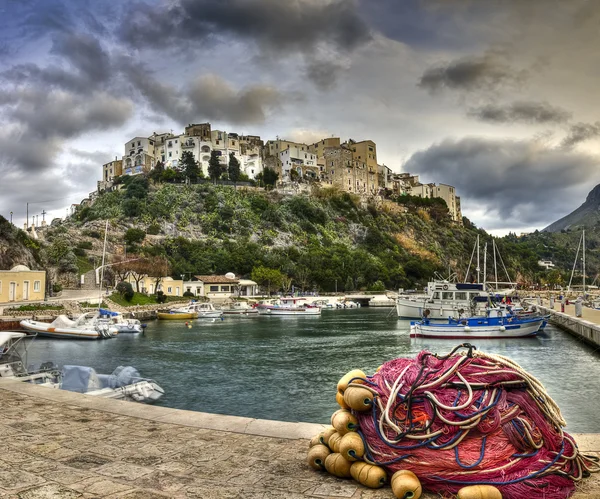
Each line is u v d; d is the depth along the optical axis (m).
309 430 6.79
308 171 179.00
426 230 178.88
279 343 38.88
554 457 4.59
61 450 5.97
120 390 16.59
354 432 4.93
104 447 6.09
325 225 154.50
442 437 4.54
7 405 8.44
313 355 32.22
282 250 127.69
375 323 58.69
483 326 40.78
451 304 53.50
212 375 25.22
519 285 162.00
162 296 79.81
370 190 192.38
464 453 4.45
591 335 34.12
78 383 15.83
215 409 18.56
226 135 170.88
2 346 19.47
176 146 162.00
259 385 22.77
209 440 6.38
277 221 142.50
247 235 132.25
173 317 66.88
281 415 17.81
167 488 4.71
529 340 40.09
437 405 4.58
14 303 53.00
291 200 155.38
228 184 156.75
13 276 54.66
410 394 4.69
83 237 108.75
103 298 65.19
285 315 74.00
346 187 181.75
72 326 42.88
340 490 4.64
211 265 110.62
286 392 21.36
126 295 71.50
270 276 102.88
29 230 104.19
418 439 4.55
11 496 4.48
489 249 180.75
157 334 46.88
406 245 162.75
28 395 9.20
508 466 4.38
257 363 29.06
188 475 5.08
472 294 53.88
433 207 194.62
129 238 107.25
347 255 129.50
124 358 31.22
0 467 5.33
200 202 140.75
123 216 127.62
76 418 7.57
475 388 4.74
